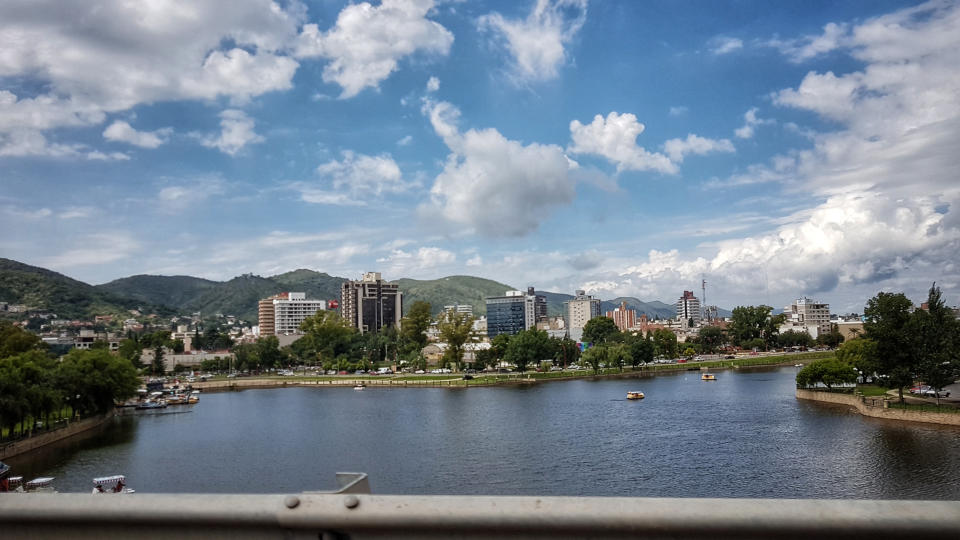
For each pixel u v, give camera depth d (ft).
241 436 327.06
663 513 13.04
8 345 463.42
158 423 399.44
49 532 15.75
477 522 13.65
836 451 236.63
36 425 326.03
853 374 404.77
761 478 201.98
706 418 333.83
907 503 12.62
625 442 269.03
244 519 14.64
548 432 302.86
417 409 425.69
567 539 13.41
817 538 12.55
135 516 15.07
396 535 14.02
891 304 316.40
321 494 14.78
